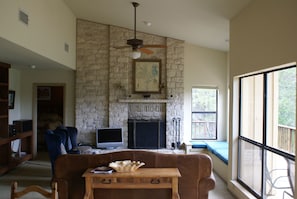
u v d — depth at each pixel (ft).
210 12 15.85
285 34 9.58
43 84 25.57
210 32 20.48
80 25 25.25
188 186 11.50
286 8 9.52
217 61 25.98
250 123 14.44
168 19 19.53
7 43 12.08
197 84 25.89
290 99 10.81
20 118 25.38
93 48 25.41
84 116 25.40
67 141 19.27
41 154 26.07
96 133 24.53
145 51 18.30
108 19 23.49
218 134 25.82
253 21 12.50
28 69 25.05
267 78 12.59
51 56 17.58
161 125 25.62
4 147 19.40
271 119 12.32
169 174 10.34
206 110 26.11
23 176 18.76
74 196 11.57
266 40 11.10
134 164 10.85
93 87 25.44
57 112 29.53
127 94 25.52
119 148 25.12
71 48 23.52
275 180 11.83
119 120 25.40
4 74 19.90
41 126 28.99
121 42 25.34
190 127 25.89
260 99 13.24
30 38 13.85
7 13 11.25
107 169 10.80
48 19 16.88
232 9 14.33
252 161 13.92
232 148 15.57
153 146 25.41
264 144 12.62
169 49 25.44
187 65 25.88
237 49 14.69
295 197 8.96
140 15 20.04
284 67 10.59
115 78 25.34
